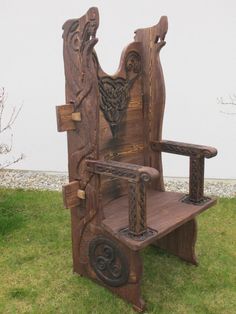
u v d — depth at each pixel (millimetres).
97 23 2006
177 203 2592
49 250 2973
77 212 2453
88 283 2539
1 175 5047
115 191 2664
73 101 2244
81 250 2521
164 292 2447
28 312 2275
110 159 2551
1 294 2441
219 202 3975
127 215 2393
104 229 2268
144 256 2896
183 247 2795
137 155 2771
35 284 2539
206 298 2393
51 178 4953
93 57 2254
